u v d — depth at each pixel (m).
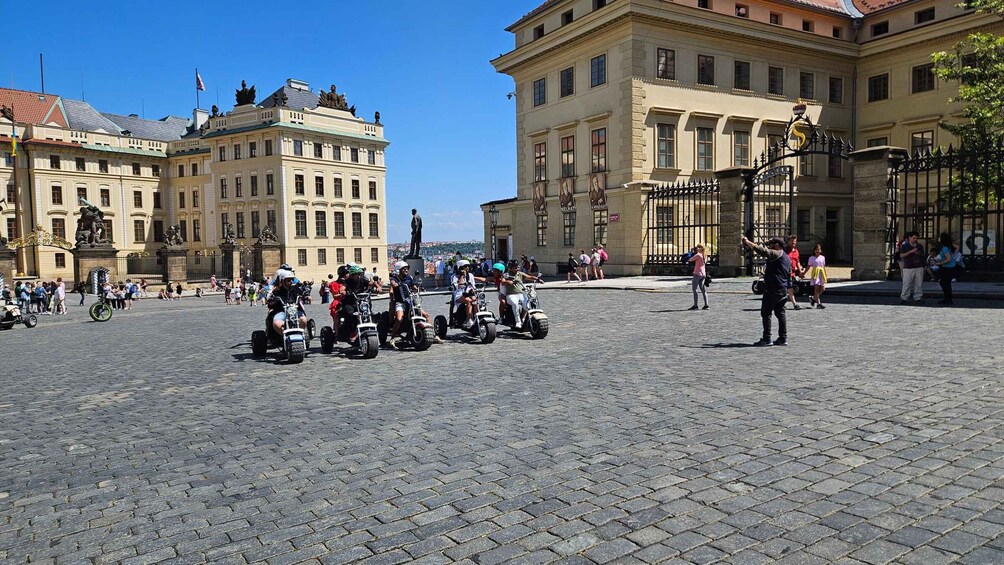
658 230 33.94
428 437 6.35
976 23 35.72
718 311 17.06
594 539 3.97
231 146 75.38
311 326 13.17
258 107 73.44
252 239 74.44
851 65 42.00
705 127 36.69
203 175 81.12
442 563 3.75
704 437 5.91
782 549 3.75
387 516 4.46
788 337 11.91
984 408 6.45
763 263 28.41
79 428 7.46
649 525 4.14
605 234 36.44
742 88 37.97
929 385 7.51
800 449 5.46
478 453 5.76
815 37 39.44
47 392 9.93
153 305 42.59
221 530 4.35
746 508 4.33
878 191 21.94
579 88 38.09
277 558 3.90
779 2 38.75
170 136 91.25
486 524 4.26
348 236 78.38
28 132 71.81
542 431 6.37
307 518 4.49
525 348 12.20
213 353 13.82
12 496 5.20
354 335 12.31
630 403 7.35
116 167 78.88
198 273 71.44
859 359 9.37
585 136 37.72
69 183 74.50
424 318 12.52
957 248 23.72
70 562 3.97
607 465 5.29
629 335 13.27
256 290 44.25
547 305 21.62
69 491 5.27
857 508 4.25
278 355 12.91
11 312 25.00
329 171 76.12
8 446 6.77
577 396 7.85
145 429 7.27
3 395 9.83
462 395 8.23
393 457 5.77
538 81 41.53
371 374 10.11
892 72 40.28
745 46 37.78
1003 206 26.97
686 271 30.92
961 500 4.30
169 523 4.52
